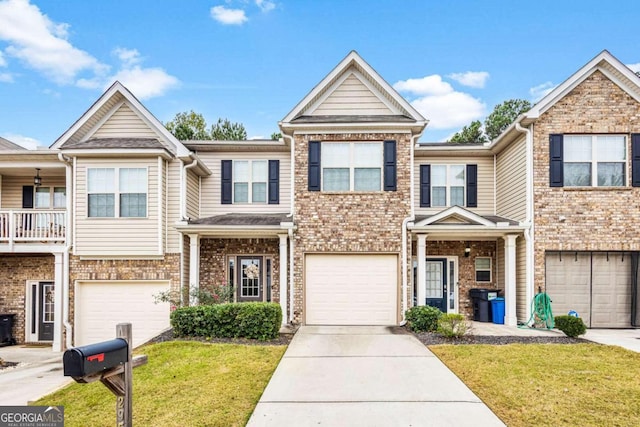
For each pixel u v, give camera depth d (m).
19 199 15.48
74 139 13.87
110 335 13.38
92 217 13.15
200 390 6.98
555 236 12.91
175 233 13.46
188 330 10.72
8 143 17.14
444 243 15.30
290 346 9.86
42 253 13.99
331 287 13.06
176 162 13.68
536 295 12.59
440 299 15.22
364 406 6.25
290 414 5.97
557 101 13.12
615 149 13.05
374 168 13.18
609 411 6.06
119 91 13.88
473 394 6.73
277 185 15.28
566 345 9.70
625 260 13.05
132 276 13.34
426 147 15.35
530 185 13.03
